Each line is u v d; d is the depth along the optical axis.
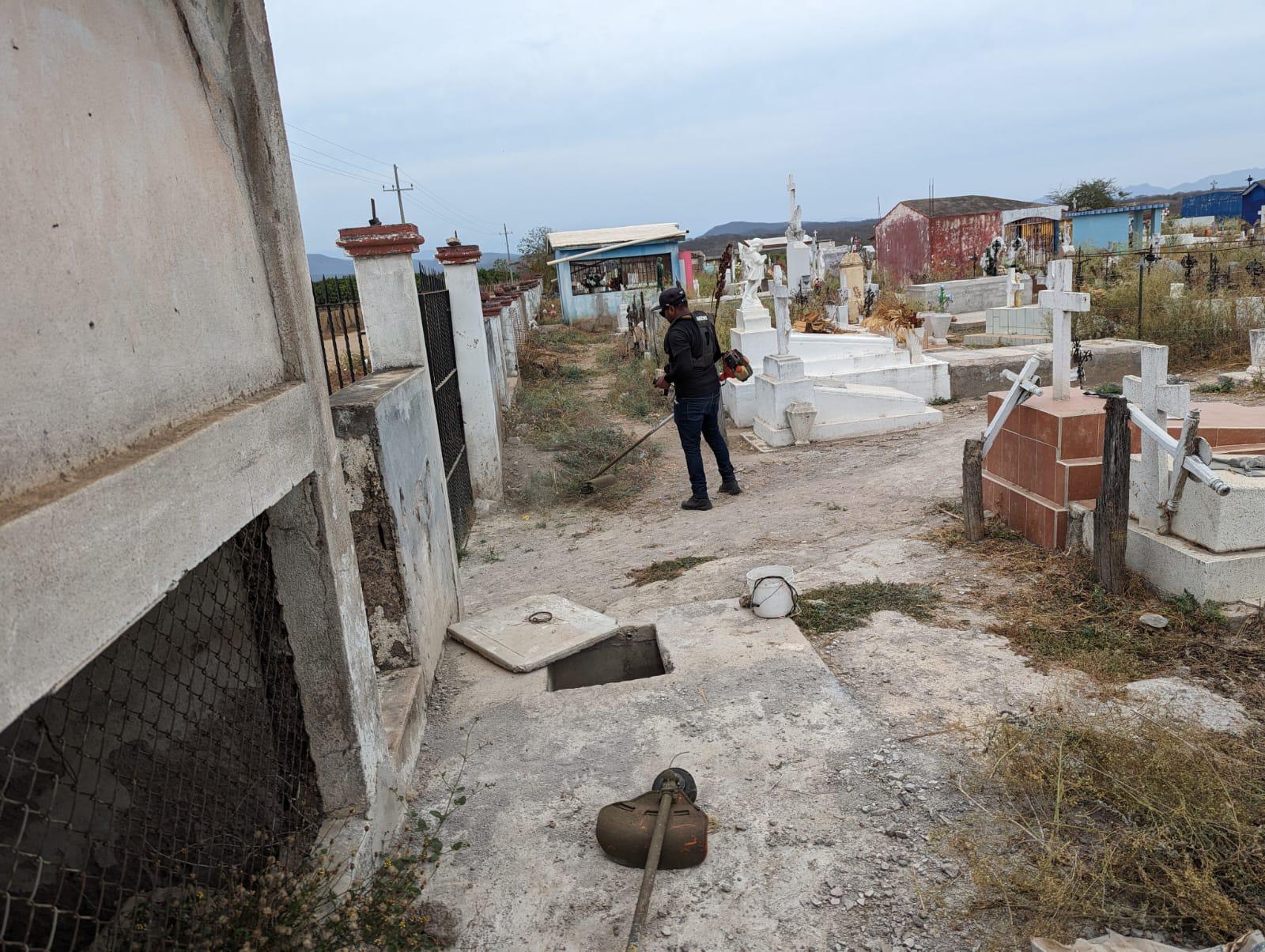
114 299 1.88
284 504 2.82
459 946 2.64
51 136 1.68
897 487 7.48
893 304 18.58
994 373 11.65
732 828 3.05
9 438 1.50
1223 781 2.83
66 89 1.75
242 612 2.92
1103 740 3.12
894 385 11.41
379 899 2.69
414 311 5.30
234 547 2.84
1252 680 3.62
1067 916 2.51
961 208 31.41
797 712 3.75
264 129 2.74
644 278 33.19
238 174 2.67
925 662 4.11
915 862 2.80
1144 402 4.52
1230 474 4.26
